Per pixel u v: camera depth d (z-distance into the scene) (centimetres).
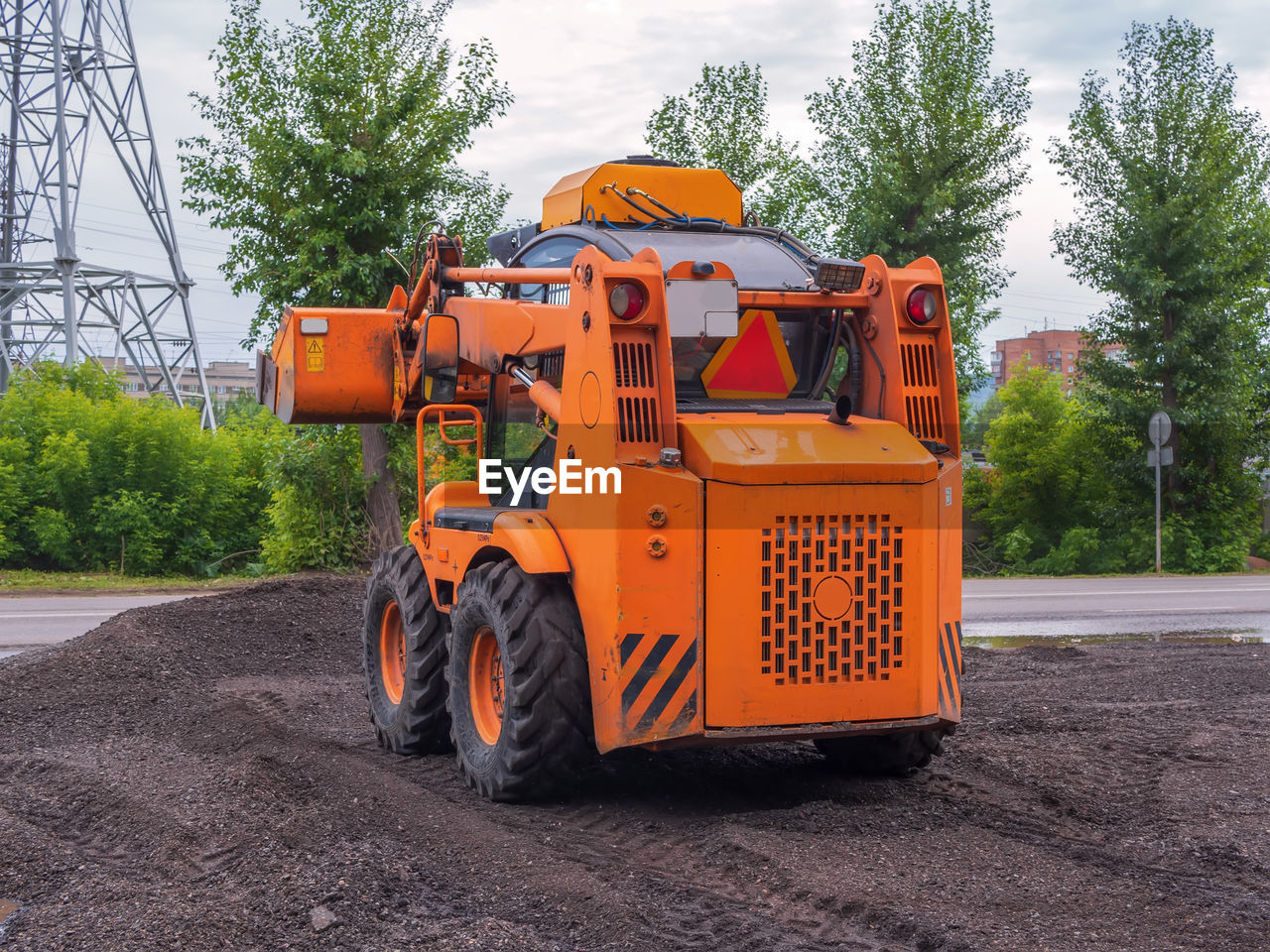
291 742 677
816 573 494
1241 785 588
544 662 529
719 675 483
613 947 369
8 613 1506
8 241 3797
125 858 486
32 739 723
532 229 739
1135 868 446
